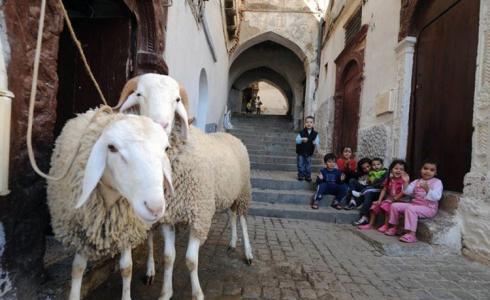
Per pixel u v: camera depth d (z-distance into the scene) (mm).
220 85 12250
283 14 13922
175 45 5344
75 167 1929
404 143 6027
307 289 3088
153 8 3992
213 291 2916
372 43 7621
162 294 2541
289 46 14438
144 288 2850
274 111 27750
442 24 5164
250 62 17469
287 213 6371
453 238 4418
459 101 4695
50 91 2205
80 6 3785
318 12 13742
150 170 1590
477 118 4215
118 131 1674
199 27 7488
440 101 5141
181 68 5863
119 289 2789
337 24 11023
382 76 6996
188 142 2605
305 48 13805
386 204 5250
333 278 3385
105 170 1763
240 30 14141
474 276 3605
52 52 2191
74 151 2000
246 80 21141
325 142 11305
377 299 2961
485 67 4137
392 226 5188
